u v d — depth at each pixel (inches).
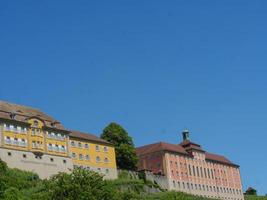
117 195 3501.5
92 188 3275.1
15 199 4259.4
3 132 5561.0
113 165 6702.8
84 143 6461.6
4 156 5477.4
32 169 5693.9
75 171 3371.1
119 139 7180.1
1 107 5802.2
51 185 3351.4
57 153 6043.3
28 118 5866.1
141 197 6087.6
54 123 6156.5
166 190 7071.9
